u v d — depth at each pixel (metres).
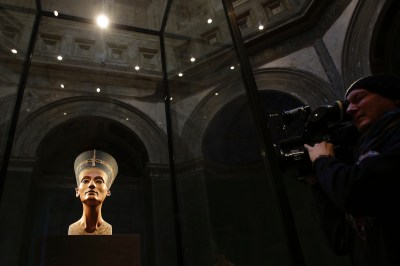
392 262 0.81
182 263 3.92
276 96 6.47
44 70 5.43
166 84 4.97
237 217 4.80
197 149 4.63
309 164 1.13
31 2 3.87
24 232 4.37
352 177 0.84
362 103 1.05
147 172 5.57
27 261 4.29
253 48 6.75
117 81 6.06
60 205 4.97
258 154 1.94
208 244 4.48
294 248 1.34
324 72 6.07
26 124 4.94
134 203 5.50
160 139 5.87
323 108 1.16
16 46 3.39
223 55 2.99
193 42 4.57
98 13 4.69
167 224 5.03
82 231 2.83
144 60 6.34
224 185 4.77
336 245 1.10
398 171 0.79
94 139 5.88
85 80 5.77
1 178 2.31
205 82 4.25
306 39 6.53
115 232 5.12
